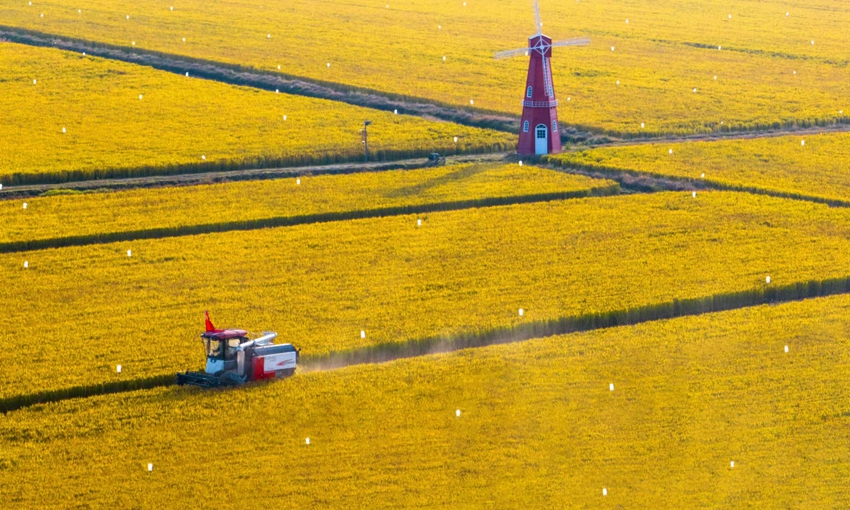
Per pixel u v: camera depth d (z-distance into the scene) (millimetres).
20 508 179500
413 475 189375
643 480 188875
